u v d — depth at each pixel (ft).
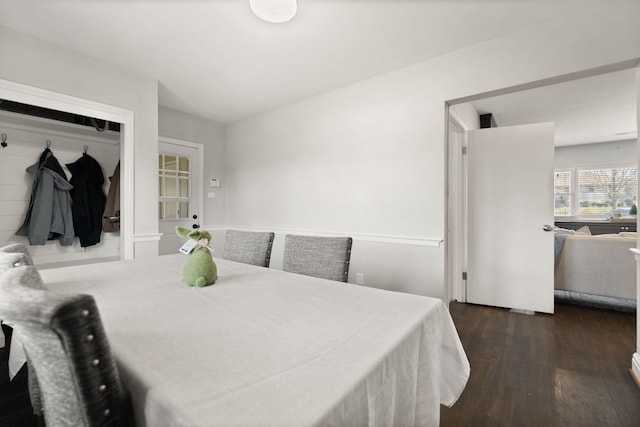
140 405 1.80
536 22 6.38
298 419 1.53
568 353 6.66
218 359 2.13
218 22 6.47
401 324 2.84
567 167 21.98
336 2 5.77
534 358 6.45
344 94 9.70
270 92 10.20
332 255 5.25
